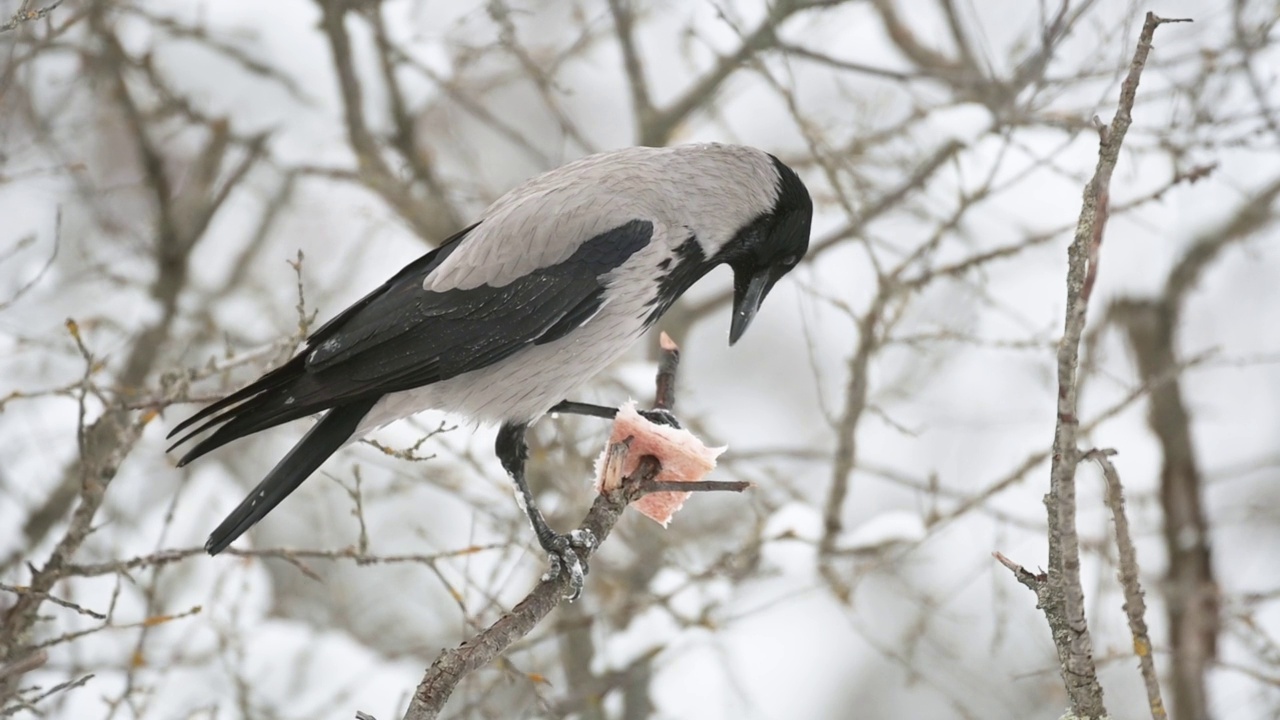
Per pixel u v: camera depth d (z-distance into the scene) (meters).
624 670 11.03
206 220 12.64
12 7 10.91
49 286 12.35
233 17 12.64
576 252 7.94
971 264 11.19
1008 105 10.76
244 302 13.91
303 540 14.31
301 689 11.49
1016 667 13.64
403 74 13.17
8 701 7.24
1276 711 11.53
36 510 11.30
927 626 12.48
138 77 12.73
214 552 7.53
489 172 15.62
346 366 7.93
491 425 8.41
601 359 8.27
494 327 7.93
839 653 14.61
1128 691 13.23
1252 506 13.55
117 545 11.57
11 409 11.92
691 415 12.70
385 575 14.19
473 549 7.97
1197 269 14.07
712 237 8.29
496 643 6.12
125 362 12.48
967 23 13.52
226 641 10.31
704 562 13.12
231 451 13.95
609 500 7.22
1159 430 14.02
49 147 12.13
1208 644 12.92
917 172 11.71
